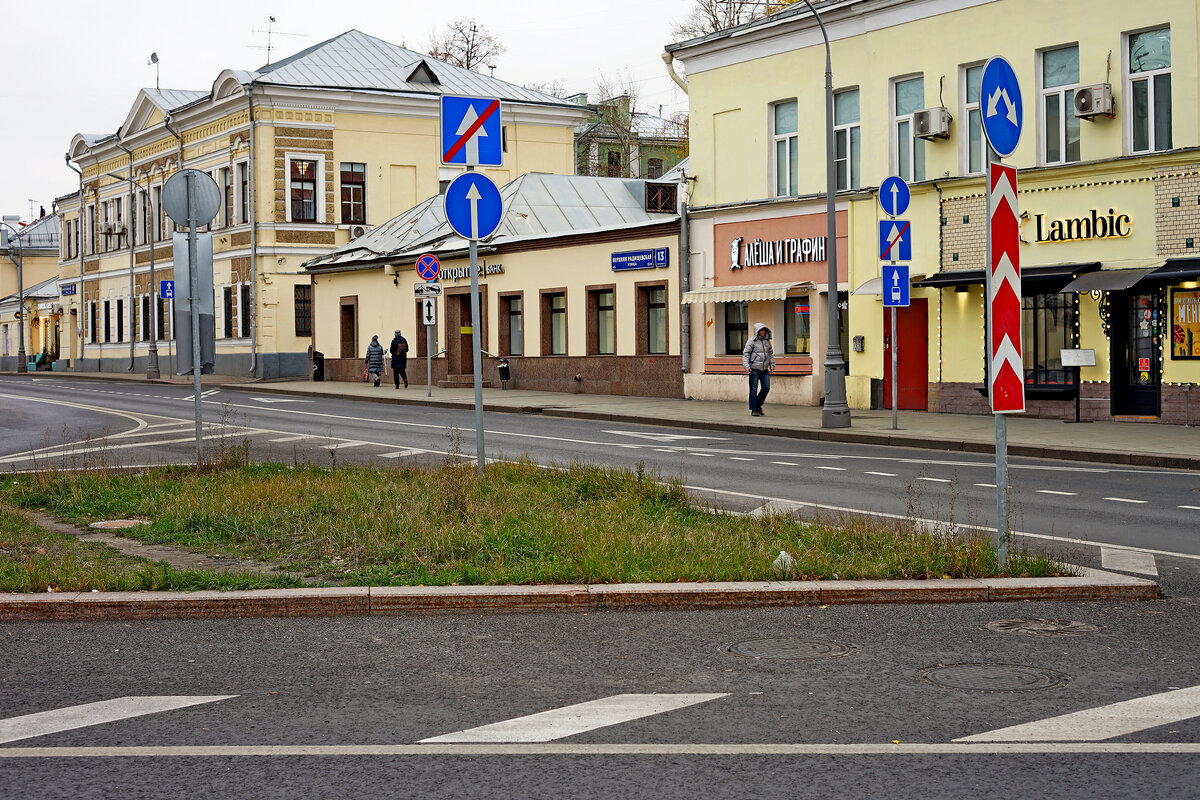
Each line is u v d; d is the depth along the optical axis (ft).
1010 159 84.58
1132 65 79.00
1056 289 81.41
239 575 29.27
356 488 43.16
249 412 102.47
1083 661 22.20
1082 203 80.48
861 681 20.92
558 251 122.21
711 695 20.07
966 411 87.45
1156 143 78.07
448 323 137.49
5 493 45.78
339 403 116.37
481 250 130.82
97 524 39.32
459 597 26.78
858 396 94.73
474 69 232.94
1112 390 79.10
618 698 20.01
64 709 19.62
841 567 29.04
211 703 19.95
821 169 98.02
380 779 15.99
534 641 24.18
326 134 173.99
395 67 185.68
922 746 17.16
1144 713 18.78
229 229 177.17
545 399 111.14
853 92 96.27
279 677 21.61
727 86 105.19
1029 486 50.06
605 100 237.04
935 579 28.27
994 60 29.12
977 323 86.84
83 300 239.09
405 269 144.46
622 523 35.17
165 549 34.45
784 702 19.63
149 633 25.16
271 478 46.42
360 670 22.07
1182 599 27.78
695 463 59.72
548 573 28.19
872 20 93.35
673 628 25.18
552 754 16.99
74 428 87.04
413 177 179.93
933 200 89.40
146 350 213.46
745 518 37.65
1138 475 54.24
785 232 100.53
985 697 19.81
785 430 77.30
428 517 36.70
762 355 87.97
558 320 124.57
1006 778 15.79
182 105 199.82
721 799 15.08
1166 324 76.74
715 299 103.55
